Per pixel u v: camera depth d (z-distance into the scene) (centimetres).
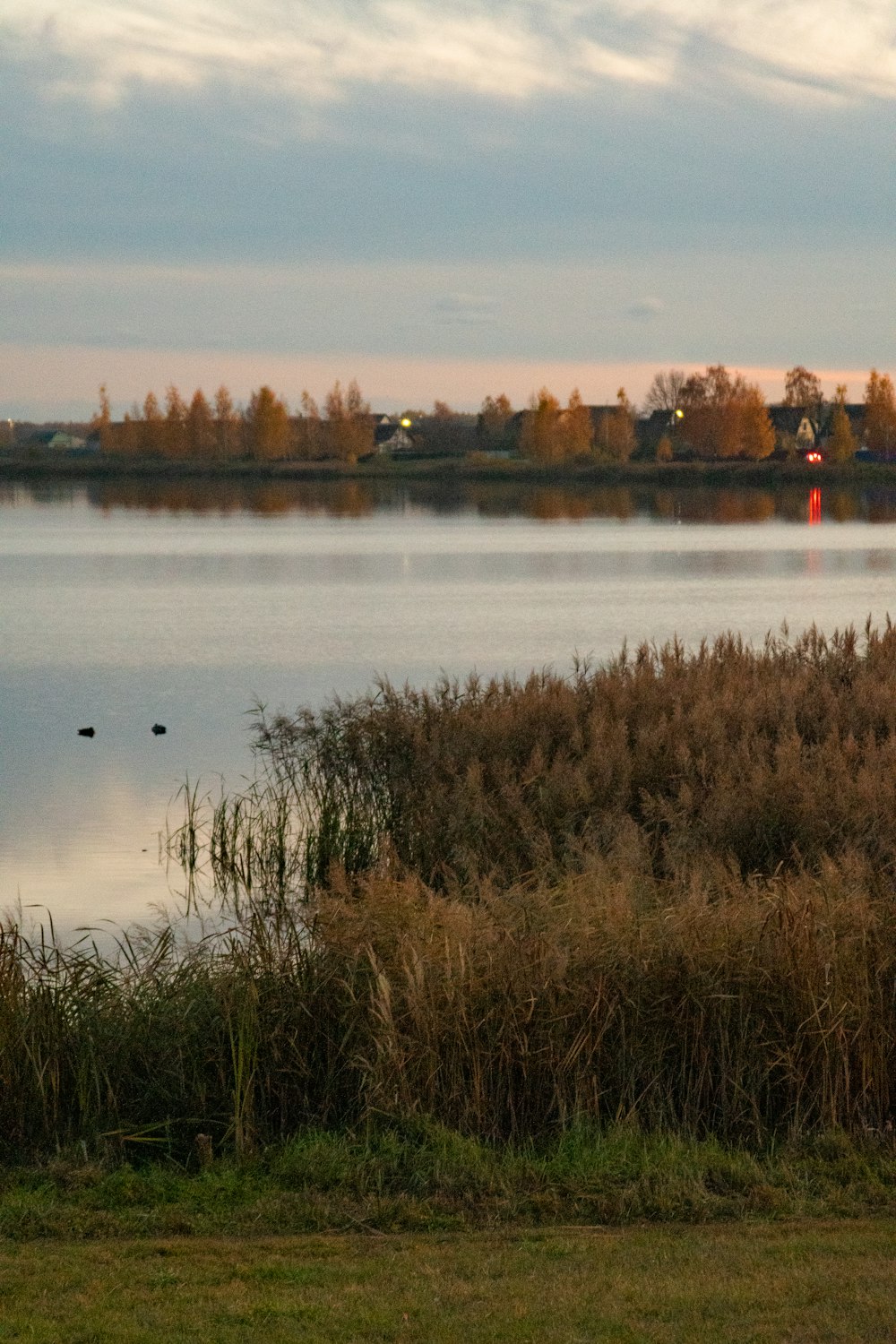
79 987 959
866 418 15662
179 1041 915
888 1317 610
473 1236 732
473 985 904
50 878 1744
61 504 12656
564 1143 843
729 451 15775
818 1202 772
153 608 4969
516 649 3897
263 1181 811
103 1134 861
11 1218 749
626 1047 902
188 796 2131
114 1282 659
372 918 1009
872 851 1344
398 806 1777
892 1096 902
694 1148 842
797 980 904
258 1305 627
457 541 8125
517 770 1673
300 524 9838
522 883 1383
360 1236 732
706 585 5609
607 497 13388
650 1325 605
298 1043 927
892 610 4697
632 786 1603
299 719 2611
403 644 4012
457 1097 881
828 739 1667
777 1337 594
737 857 1389
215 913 1587
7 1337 596
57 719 2891
